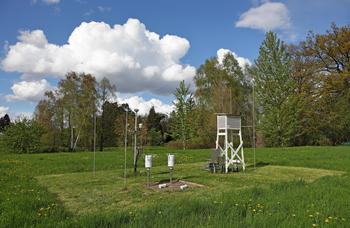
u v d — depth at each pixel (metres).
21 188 7.13
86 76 34.25
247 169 12.02
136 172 10.66
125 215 3.93
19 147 26.91
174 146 31.50
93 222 3.48
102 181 8.78
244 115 34.03
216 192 6.81
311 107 29.56
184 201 4.87
